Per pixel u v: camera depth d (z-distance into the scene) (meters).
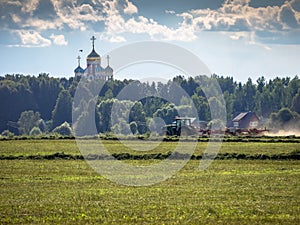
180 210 50.91
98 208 51.69
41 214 49.47
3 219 47.69
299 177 69.38
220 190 60.72
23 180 67.06
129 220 47.41
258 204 53.44
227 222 46.69
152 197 56.88
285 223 46.50
